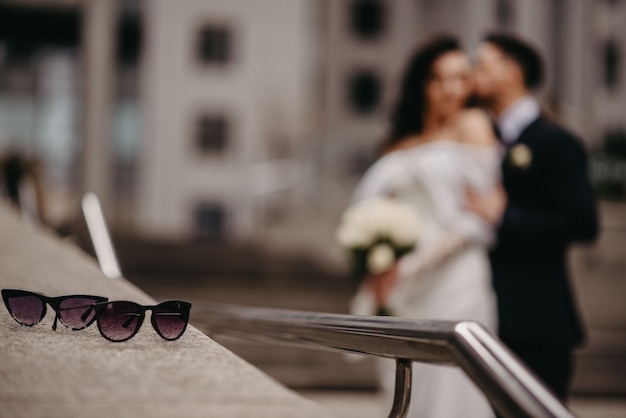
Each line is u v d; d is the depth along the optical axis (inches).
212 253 581.3
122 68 1397.6
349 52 1466.5
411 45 1439.5
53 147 1167.0
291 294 482.0
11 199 319.0
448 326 47.9
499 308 124.9
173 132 1418.6
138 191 1401.3
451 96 145.3
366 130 781.9
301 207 700.0
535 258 126.3
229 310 89.2
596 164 446.3
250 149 1428.4
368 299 150.6
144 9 1409.9
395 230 141.4
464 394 138.6
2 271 98.7
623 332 405.7
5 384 42.5
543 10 839.1
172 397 41.2
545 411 40.3
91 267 108.2
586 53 837.8
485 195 142.3
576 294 416.5
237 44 1445.6
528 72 135.1
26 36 842.2
